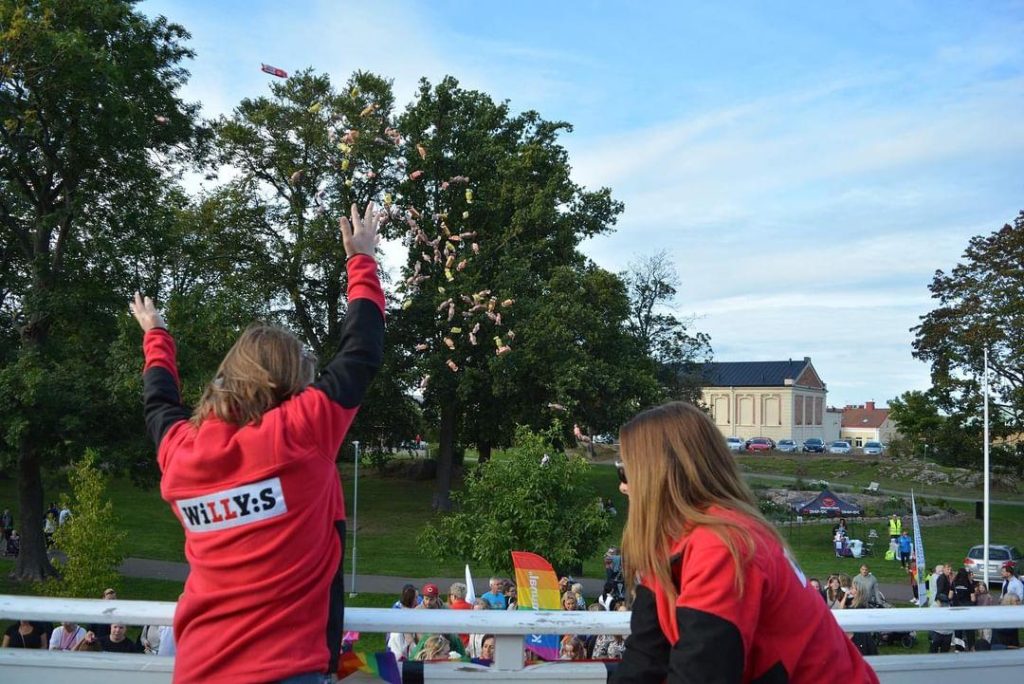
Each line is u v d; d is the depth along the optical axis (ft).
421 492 168.55
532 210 127.03
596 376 125.49
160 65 93.30
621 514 133.28
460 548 67.10
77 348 90.38
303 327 134.41
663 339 190.90
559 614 7.91
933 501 179.73
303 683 6.25
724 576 5.69
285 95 124.67
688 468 6.26
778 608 5.82
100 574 61.72
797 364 397.60
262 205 131.54
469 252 119.44
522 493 63.41
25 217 95.76
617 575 64.90
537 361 122.01
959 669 8.71
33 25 77.77
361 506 152.05
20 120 82.02
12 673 8.05
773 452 288.51
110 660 8.00
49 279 88.53
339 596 7.02
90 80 80.18
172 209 99.71
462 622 7.78
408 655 15.05
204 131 100.12
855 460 241.35
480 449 157.48
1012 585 65.72
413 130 120.26
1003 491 209.87
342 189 118.93
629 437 6.56
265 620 6.28
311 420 6.57
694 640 5.58
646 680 6.15
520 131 142.20
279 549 6.35
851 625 8.27
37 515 89.71
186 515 6.59
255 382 6.68
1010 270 166.20
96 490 62.90
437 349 128.06
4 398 80.69
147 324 8.70
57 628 22.40
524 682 7.98
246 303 118.21
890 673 8.53
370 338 7.30
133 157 88.94
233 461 6.43
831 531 146.20
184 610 6.47
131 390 81.00
